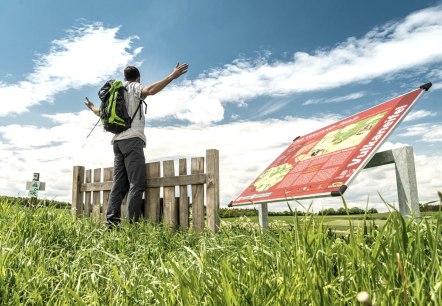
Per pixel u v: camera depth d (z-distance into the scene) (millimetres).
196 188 4457
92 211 5785
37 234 3104
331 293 1080
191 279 1329
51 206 3973
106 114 4691
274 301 1141
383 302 915
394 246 1142
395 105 2426
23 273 2166
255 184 4031
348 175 2135
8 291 1925
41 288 2035
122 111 4660
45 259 2566
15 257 2338
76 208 5965
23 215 3303
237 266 1610
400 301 951
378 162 2447
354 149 2391
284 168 3602
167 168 4762
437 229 1074
